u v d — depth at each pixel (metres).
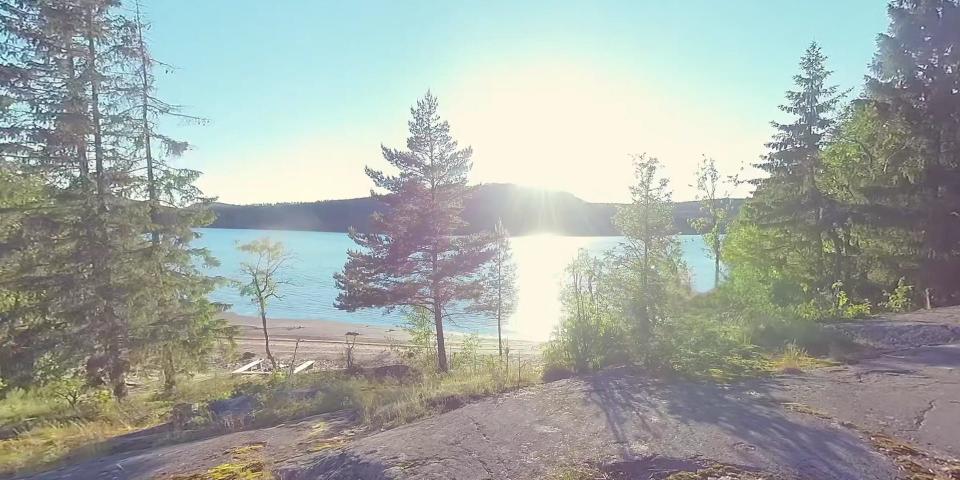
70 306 13.42
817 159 25.38
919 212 20.86
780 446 4.16
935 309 12.72
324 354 32.59
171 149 16.69
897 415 4.92
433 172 24.44
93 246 13.79
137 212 14.83
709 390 5.97
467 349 24.11
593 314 9.05
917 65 22.03
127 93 14.86
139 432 8.09
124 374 14.48
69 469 5.76
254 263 32.22
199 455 5.44
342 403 7.68
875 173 24.30
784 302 16.11
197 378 20.70
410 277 24.33
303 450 5.19
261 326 44.25
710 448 4.16
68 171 13.92
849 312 12.41
